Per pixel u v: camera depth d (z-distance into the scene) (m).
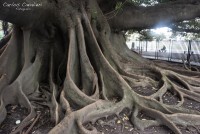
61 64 8.93
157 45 30.28
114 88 7.84
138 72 9.80
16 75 8.42
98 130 6.27
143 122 6.62
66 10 8.91
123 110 7.12
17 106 7.57
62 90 7.50
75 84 7.60
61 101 6.83
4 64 8.28
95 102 6.67
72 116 5.89
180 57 22.73
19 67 8.58
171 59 22.39
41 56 8.96
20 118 6.97
